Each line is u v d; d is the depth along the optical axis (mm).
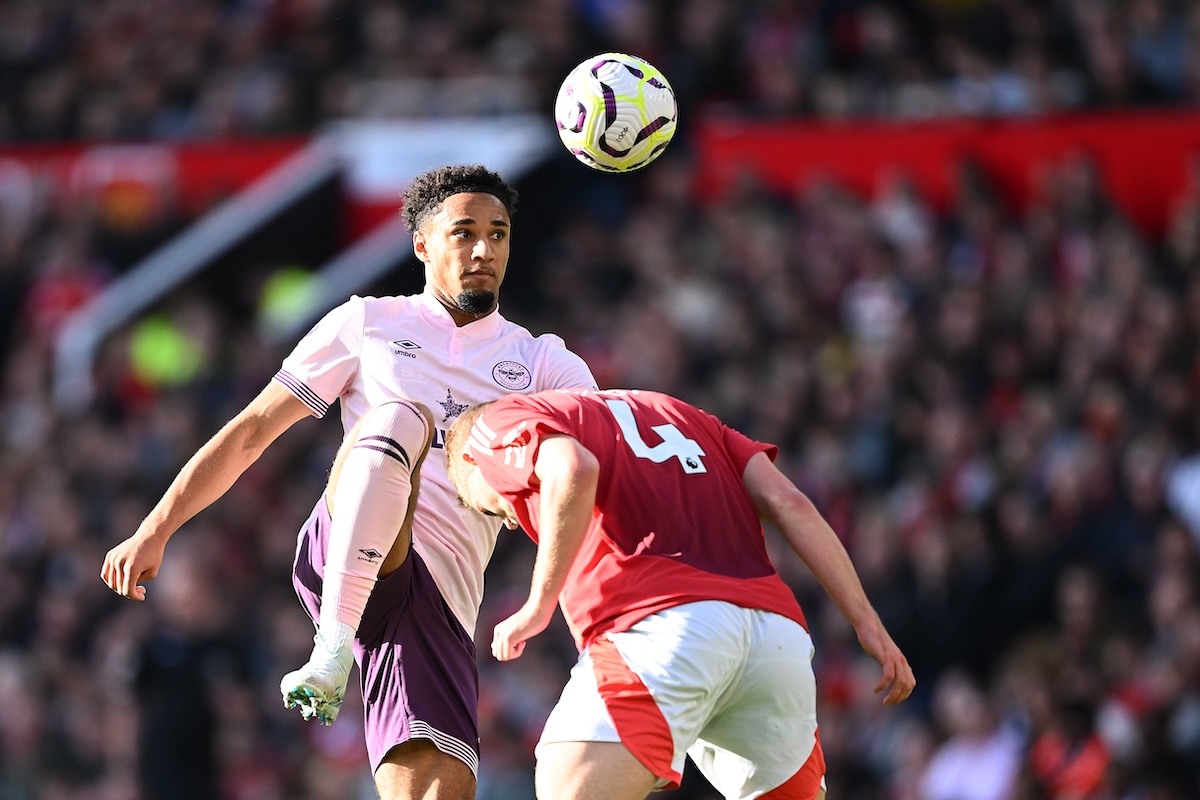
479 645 40125
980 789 34344
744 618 15477
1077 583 36438
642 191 57594
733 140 54688
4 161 66875
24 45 72312
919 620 38281
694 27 59688
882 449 42250
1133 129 50500
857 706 37125
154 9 71562
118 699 41688
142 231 64312
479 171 18453
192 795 36000
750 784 16109
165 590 43406
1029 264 46156
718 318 48406
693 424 16594
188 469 17844
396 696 17375
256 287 61469
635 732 15047
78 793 42688
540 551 15375
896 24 56938
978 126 51844
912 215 49844
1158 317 42562
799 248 50000
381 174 63469
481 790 36844
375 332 18281
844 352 46250
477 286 18172
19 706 44188
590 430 16047
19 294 63812
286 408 18141
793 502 16156
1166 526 36844
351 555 16750
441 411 18156
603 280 53875
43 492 51531
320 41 66938
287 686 16406
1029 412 41094
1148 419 40250
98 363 58250
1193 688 33969
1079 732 34188
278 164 65062
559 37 61594
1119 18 54469
